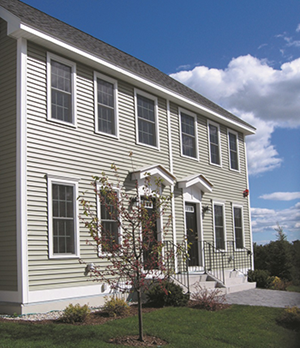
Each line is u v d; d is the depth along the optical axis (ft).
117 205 27.73
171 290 38.37
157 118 51.24
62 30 42.50
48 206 35.70
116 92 45.37
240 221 67.05
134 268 26.91
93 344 24.43
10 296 33.55
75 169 38.99
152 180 47.83
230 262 61.82
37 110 36.37
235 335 28.89
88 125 41.27
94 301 38.04
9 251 34.14
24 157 34.58
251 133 73.00
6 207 34.88
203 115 61.05
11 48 36.86
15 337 25.11
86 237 38.83
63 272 36.11
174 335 27.84
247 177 71.00
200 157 58.80
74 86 40.32
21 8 41.63
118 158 44.16
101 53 43.42
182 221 52.70
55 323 29.48
